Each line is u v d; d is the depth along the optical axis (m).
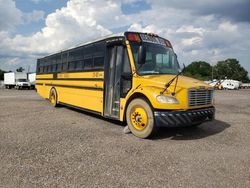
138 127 7.49
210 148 6.41
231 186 4.25
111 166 5.05
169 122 6.80
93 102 9.86
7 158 5.39
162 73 8.19
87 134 7.62
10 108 13.20
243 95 31.86
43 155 5.62
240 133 8.18
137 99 7.54
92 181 4.36
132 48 8.08
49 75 15.16
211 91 7.94
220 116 11.77
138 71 7.80
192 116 7.05
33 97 21.50
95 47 9.86
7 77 50.44
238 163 5.33
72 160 5.34
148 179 4.48
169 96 6.88
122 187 4.16
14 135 7.32
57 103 13.72
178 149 6.28
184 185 4.27
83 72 10.73
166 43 8.99
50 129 8.22
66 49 12.77
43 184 4.22
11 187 4.11
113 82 8.73
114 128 8.62
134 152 5.96
